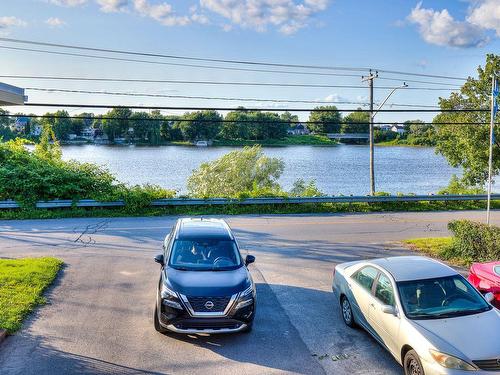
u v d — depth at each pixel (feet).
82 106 69.97
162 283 29.45
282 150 485.15
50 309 33.73
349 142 585.22
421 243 58.08
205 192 117.29
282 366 25.84
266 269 45.88
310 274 44.34
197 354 27.09
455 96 113.19
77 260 47.78
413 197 91.09
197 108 77.51
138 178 218.18
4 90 31.83
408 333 23.49
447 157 119.85
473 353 21.38
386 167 335.26
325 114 427.74
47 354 26.66
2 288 36.78
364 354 27.40
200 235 33.91
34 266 43.34
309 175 253.24
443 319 24.02
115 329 30.37
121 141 546.67
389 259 30.32
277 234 63.36
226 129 516.73
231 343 28.66
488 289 33.32
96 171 83.51
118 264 46.42
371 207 89.25
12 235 60.34
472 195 93.91
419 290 25.91
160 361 26.14
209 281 29.12
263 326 31.45
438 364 21.35
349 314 31.24
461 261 49.88
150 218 74.79
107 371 24.90
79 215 75.87
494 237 47.80
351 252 53.52
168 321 27.91
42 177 77.66
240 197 84.58
